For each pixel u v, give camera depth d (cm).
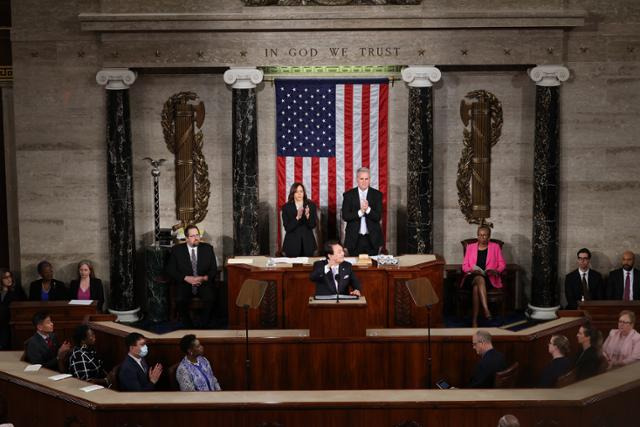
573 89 1390
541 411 825
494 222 1441
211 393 861
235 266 1226
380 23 1334
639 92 1389
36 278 1426
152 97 1421
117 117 1370
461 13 1328
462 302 1364
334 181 1425
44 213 1414
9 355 1023
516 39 1349
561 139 1402
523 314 1415
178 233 1403
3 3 1391
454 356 1009
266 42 1350
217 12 1341
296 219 1333
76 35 1372
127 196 1391
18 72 1382
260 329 1150
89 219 1418
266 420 835
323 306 1004
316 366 1012
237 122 1372
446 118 1425
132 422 836
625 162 1405
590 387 853
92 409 835
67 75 1384
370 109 1410
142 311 1445
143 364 955
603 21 1369
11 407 927
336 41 1351
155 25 1337
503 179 1435
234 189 1391
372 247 1348
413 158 1382
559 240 1419
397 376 1015
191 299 1323
